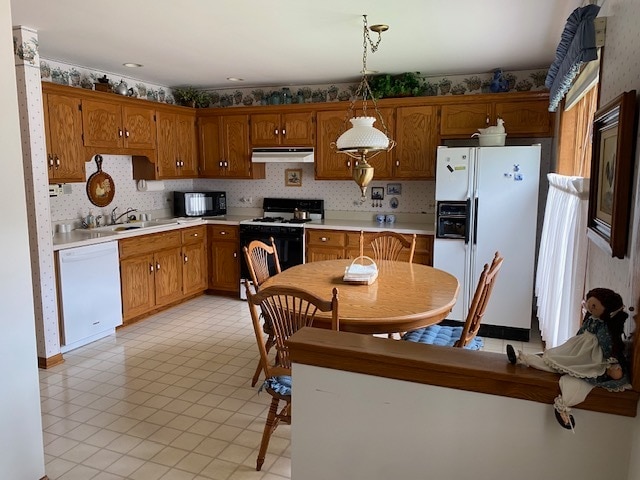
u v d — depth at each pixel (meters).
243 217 5.87
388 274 3.27
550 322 3.18
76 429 2.76
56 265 3.77
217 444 2.62
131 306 4.55
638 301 1.17
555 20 3.06
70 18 3.06
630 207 1.47
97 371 3.55
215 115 5.59
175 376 3.47
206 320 4.77
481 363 1.35
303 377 1.53
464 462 1.38
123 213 5.08
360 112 5.03
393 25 3.18
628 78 1.60
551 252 3.38
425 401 1.39
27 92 3.36
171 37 3.49
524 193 4.13
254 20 3.07
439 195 4.38
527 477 1.32
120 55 4.04
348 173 5.14
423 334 2.90
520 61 4.28
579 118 3.56
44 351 3.59
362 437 1.49
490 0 2.69
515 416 1.30
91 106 4.27
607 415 1.21
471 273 4.37
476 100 4.57
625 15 1.66
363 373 1.45
